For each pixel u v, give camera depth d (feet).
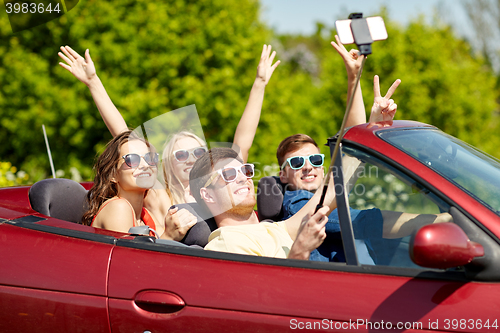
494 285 4.53
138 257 5.57
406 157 5.46
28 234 6.04
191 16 26.11
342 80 29.84
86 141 26.40
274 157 26.78
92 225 7.33
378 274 4.95
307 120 30.42
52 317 5.52
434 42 29.40
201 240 7.58
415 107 27.89
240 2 27.96
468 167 5.68
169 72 25.44
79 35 24.58
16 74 24.27
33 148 26.35
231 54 25.76
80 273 5.55
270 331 4.92
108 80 24.52
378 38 5.02
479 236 4.66
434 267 4.42
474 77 31.40
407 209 5.33
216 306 5.09
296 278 5.07
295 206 8.32
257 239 6.63
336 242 6.88
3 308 5.66
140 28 25.58
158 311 5.27
